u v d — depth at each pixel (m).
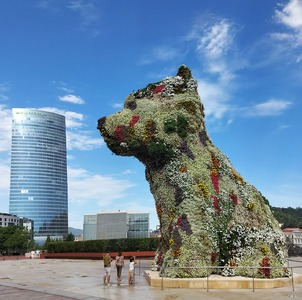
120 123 17.69
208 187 16.50
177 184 16.44
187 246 14.86
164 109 17.69
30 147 157.12
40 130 159.88
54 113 164.62
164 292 13.51
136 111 17.94
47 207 156.12
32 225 148.25
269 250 15.48
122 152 17.88
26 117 159.00
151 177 17.92
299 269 23.17
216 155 17.66
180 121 17.23
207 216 15.64
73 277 20.16
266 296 12.71
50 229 155.12
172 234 15.48
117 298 12.50
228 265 15.39
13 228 93.19
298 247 37.06
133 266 16.14
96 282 17.44
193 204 15.70
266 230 16.14
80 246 40.12
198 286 14.22
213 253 15.34
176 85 18.55
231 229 15.98
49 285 16.75
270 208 18.59
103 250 37.66
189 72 18.98
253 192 17.42
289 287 14.66
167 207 16.70
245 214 16.34
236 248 15.67
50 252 43.12
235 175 17.58
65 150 167.62
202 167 16.83
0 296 13.91
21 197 153.12
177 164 16.80
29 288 15.78
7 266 30.64
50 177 159.00
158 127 17.11
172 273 14.75
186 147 17.12
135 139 17.34
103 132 18.05
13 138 157.25
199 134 18.14
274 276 14.99
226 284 14.24
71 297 13.02
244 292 13.50
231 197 16.59
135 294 13.27
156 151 16.77
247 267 14.73
